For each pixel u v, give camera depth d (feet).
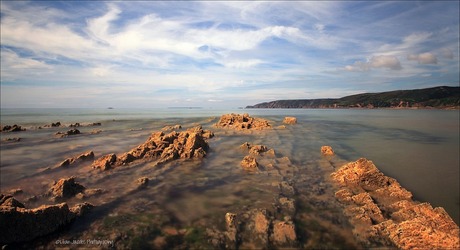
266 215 30.12
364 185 41.52
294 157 62.75
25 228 24.41
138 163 54.85
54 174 47.29
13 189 38.37
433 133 125.80
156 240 24.84
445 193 41.16
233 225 27.73
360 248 24.26
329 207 32.65
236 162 57.31
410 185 44.86
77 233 25.85
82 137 100.89
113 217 29.43
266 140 91.40
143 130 126.41
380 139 103.76
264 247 24.02
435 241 24.27
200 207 32.58
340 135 115.55
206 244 24.31
